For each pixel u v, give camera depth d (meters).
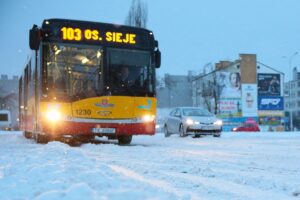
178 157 9.40
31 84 16.06
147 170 6.64
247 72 71.69
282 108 72.31
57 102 13.29
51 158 7.14
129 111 13.95
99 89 13.68
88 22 13.86
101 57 13.80
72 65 13.53
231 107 70.69
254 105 71.31
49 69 13.34
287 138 19.58
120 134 13.88
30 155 7.93
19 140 17.55
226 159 9.05
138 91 14.09
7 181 4.55
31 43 13.09
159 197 3.74
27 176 4.88
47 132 13.23
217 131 21.47
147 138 20.75
